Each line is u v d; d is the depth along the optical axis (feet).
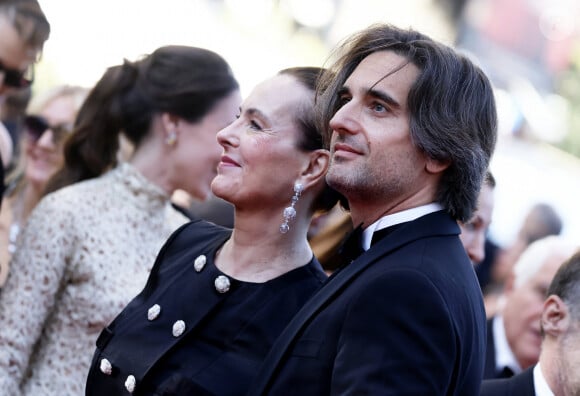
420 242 9.12
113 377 10.34
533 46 41.24
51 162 16.96
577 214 32.53
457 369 8.61
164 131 13.70
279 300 10.08
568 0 41.60
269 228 10.31
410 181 9.29
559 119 40.14
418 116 9.18
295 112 10.21
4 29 12.96
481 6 40.57
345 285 9.02
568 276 11.67
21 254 12.97
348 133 9.29
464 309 8.79
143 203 13.55
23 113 16.84
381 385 8.19
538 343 15.99
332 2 39.22
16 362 12.60
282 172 10.18
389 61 9.37
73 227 13.01
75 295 12.91
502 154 33.60
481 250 15.28
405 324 8.39
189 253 10.95
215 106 13.67
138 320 10.54
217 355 9.90
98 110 14.08
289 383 8.88
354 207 9.60
